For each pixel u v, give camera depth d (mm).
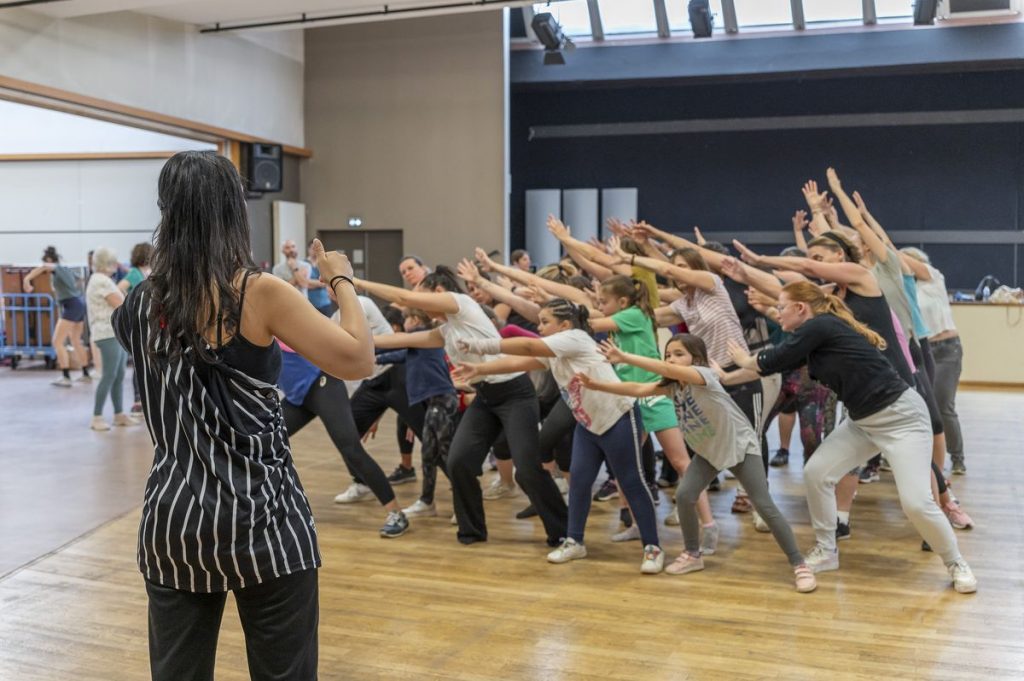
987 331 11250
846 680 3148
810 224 6094
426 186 13078
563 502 4809
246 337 1766
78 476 6426
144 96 9930
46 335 12727
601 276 6098
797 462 6914
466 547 4809
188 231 1754
